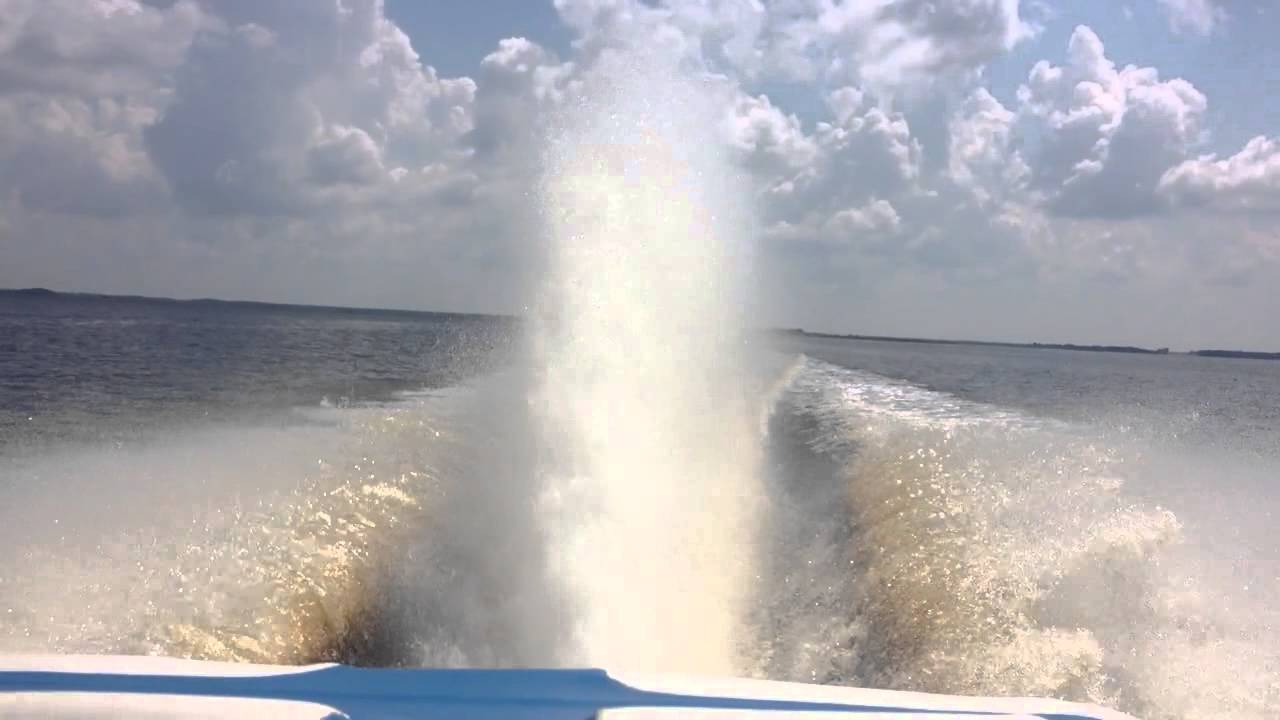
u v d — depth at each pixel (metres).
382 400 14.74
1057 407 19.31
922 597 5.79
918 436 11.27
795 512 8.20
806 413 14.34
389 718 2.42
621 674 2.76
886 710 2.62
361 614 5.58
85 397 14.79
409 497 7.75
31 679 2.58
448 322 98.12
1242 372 83.25
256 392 16.06
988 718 2.59
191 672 2.66
